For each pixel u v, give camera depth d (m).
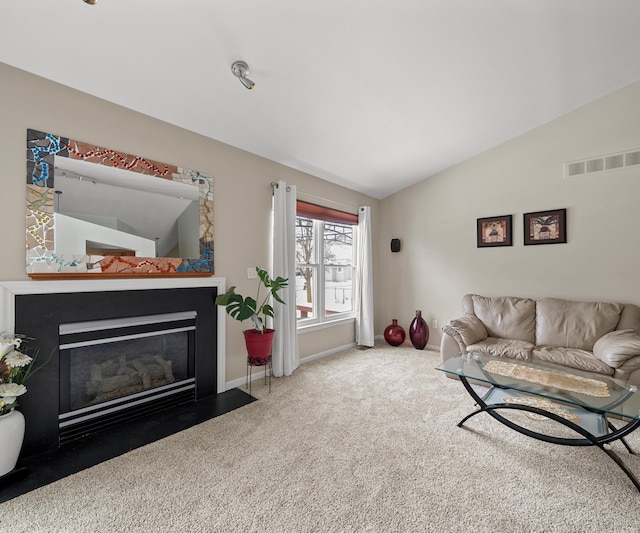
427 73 2.42
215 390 2.79
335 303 4.50
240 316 2.63
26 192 1.87
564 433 2.12
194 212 2.67
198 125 2.64
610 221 3.11
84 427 2.08
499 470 1.73
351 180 4.21
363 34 1.97
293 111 2.64
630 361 2.32
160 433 2.12
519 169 3.65
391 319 4.86
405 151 3.63
